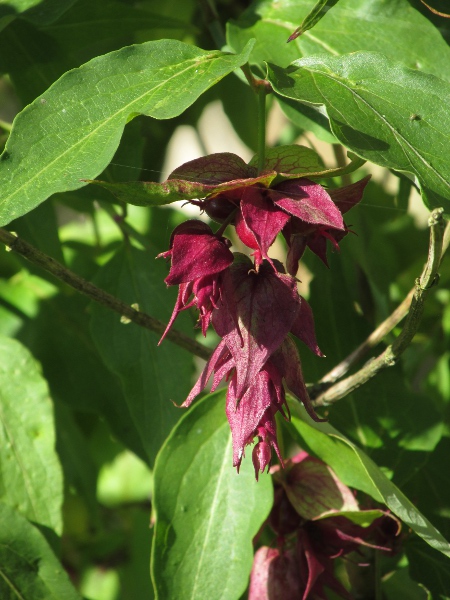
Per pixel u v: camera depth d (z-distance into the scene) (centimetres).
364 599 51
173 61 42
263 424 40
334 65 42
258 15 48
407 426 51
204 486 46
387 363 44
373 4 47
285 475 47
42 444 51
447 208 39
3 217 39
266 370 40
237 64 41
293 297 39
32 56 50
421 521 45
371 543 49
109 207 52
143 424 50
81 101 41
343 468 47
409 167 39
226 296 39
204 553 46
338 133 40
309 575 46
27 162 40
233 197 40
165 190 39
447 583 49
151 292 52
